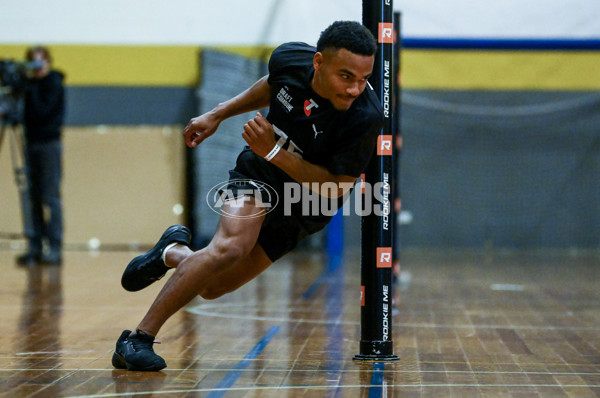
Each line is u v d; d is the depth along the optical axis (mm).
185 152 27938
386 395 6215
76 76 28266
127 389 6348
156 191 27938
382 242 7789
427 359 7879
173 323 10500
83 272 18391
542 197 30312
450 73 30281
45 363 7539
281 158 6641
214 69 26500
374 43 6445
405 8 27516
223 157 26859
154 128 28094
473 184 30453
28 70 20094
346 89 6453
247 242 6969
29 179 20531
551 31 27188
